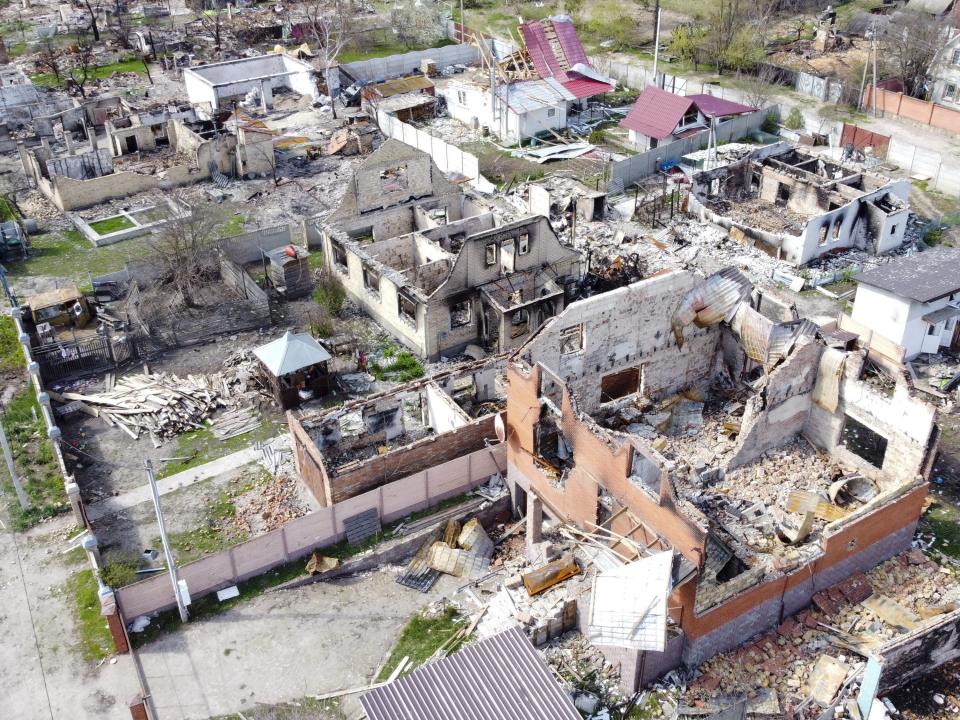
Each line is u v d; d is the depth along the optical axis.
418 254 48.62
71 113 70.81
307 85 80.12
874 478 34.66
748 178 59.62
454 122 74.62
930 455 31.70
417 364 44.62
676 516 27.09
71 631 30.91
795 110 70.44
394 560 33.69
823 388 35.62
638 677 27.55
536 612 29.98
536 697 25.02
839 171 58.09
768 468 36.16
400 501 34.34
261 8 104.06
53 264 54.47
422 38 94.00
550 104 69.81
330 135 72.06
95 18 99.25
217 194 62.34
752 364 40.31
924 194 60.81
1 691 28.88
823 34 87.62
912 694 27.66
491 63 69.19
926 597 31.09
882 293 42.66
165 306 47.69
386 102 74.31
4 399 42.03
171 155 67.94
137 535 34.69
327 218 49.00
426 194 51.72
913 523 32.34
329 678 29.22
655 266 51.59
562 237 55.25
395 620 31.28
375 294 46.97
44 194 62.91
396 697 24.97
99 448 39.34
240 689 28.88
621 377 39.97
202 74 79.12
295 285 49.47
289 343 40.44
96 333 46.69
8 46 94.69
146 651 30.09
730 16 83.69
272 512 35.53
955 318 43.47
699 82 80.38
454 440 35.28
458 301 43.91
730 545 32.03
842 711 27.23
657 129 66.00
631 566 27.06
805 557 29.59
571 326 35.50
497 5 106.50
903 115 72.44
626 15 94.62
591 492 30.64
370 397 36.66
